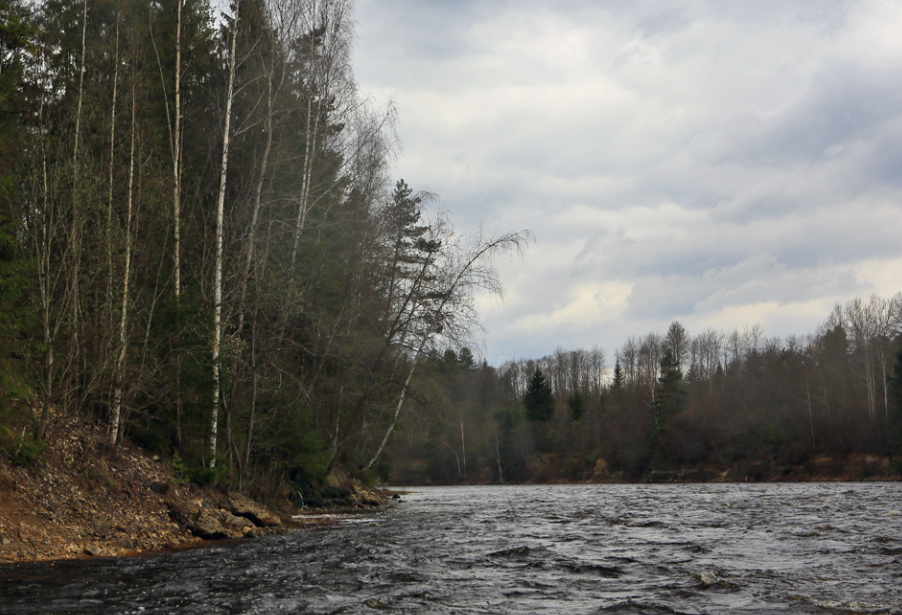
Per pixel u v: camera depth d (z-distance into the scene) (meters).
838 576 11.84
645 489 55.91
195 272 22.84
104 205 19.69
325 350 27.42
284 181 27.78
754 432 81.06
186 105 28.09
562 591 11.02
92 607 9.64
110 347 18.59
